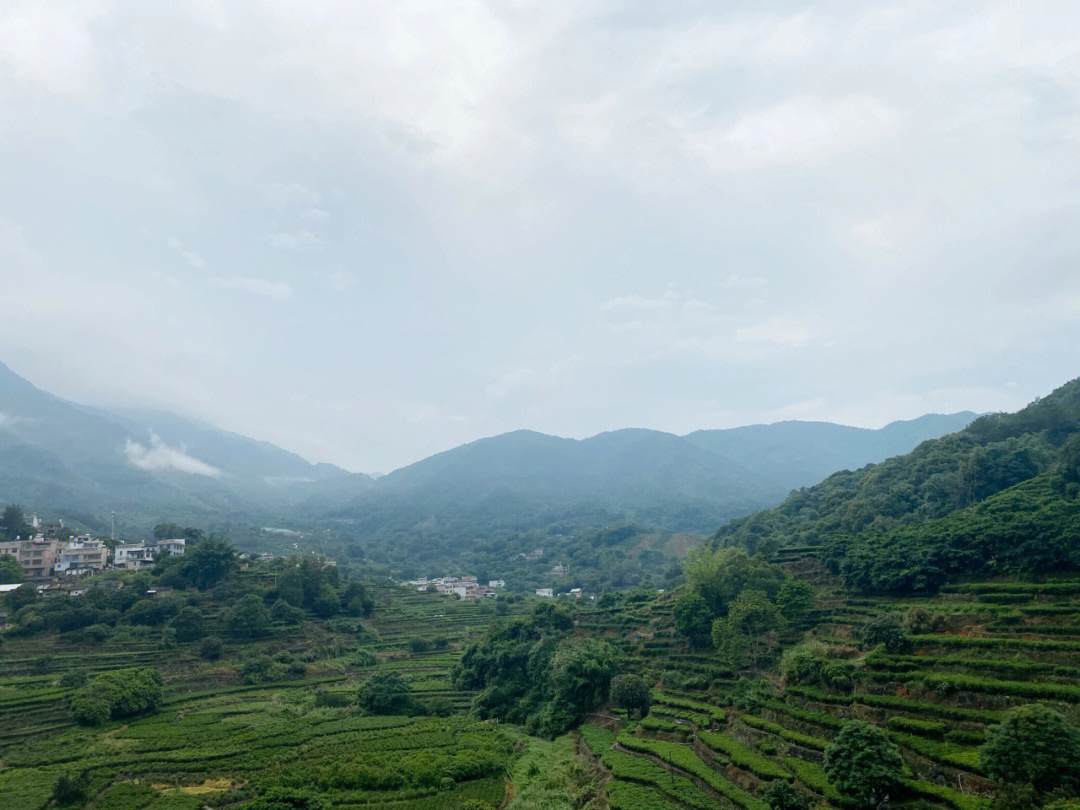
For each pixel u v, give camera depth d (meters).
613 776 53.66
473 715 85.62
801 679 58.78
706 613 79.88
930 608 63.12
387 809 55.81
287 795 52.91
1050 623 54.31
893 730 46.72
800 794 42.31
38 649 96.38
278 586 127.19
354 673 106.88
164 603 110.31
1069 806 31.17
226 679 97.12
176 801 56.31
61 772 62.34
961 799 37.03
